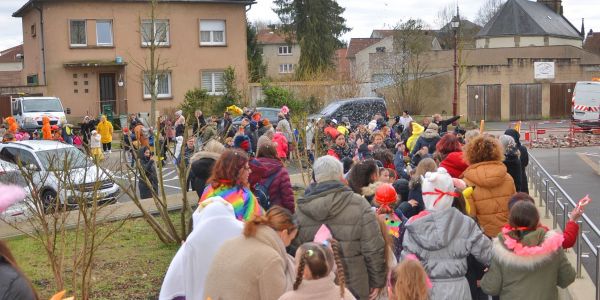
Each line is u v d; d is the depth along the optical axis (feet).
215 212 17.92
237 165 20.02
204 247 17.69
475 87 169.27
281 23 196.34
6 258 12.17
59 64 128.16
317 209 18.34
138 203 34.42
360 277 18.39
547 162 80.02
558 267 18.02
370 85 173.78
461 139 45.50
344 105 93.15
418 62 172.65
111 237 35.96
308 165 47.19
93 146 79.71
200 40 135.44
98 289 27.66
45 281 28.60
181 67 134.21
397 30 179.42
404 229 20.29
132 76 130.93
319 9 191.42
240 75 138.00
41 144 51.93
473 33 280.51
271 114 97.66
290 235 16.31
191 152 42.60
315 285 13.85
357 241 18.38
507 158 29.37
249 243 15.67
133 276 29.48
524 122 162.81
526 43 244.63
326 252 13.98
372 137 48.44
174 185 65.00
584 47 308.60
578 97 121.19
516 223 18.03
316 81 131.03
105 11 129.18
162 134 56.39
